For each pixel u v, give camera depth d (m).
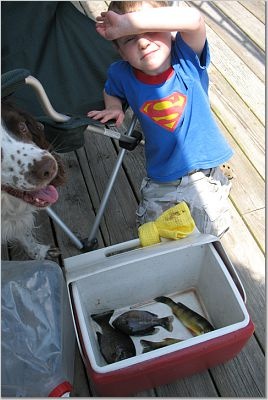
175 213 1.43
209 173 1.75
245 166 2.07
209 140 1.70
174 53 1.61
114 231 1.91
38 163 1.40
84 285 1.40
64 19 2.05
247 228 1.85
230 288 1.32
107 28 1.47
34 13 2.03
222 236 1.83
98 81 1.83
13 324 1.30
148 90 1.62
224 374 1.46
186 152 1.68
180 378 1.43
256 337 1.54
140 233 1.46
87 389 1.47
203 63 1.63
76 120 1.49
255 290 1.67
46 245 1.85
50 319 1.33
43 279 1.39
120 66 1.67
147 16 1.41
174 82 1.62
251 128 2.23
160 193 1.76
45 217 1.99
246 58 2.59
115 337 1.46
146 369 1.16
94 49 1.93
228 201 1.95
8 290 1.34
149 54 1.50
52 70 1.89
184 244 1.37
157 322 1.50
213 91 2.42
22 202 1.58
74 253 1.85
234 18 2.84
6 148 1.40
